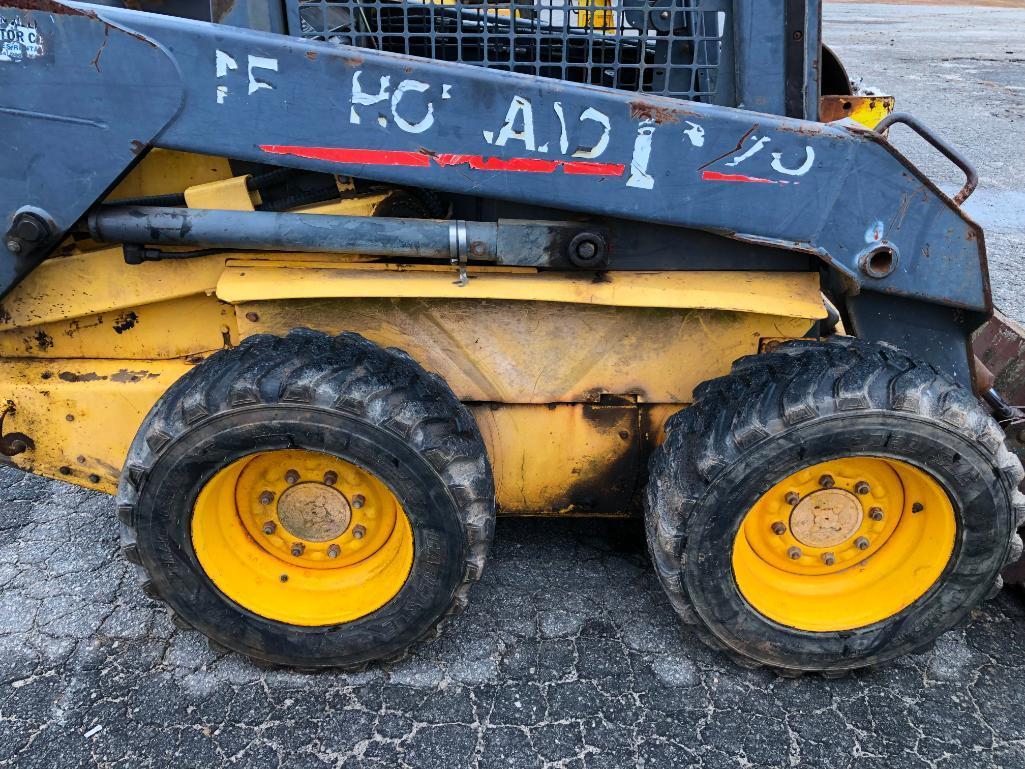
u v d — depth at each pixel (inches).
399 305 85.0
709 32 78.9
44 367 90.7
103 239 78.5
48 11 68.3
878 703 90.7
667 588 86.3
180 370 90.1
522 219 80.6
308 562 91.4
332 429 76.2
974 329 86.4
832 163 75.1
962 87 457.1
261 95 71.4
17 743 84.7
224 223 76.9
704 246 83.9
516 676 93.1
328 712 88.5
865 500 88.4
